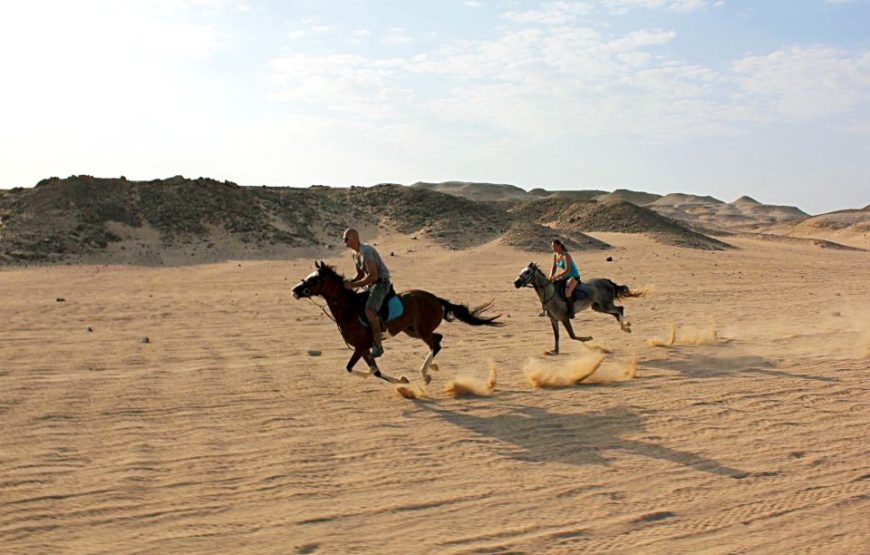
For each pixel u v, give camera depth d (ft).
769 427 32.19
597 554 20.16
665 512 23.06
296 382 40.78
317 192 260.42
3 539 20.40
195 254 170.09
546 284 49.70
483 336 59.47
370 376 42.63
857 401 36.68
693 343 54.60
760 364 46.06
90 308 78.84
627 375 42.75
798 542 21.12
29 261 152.35
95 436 29.94
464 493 24.39
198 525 21.53
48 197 193.77
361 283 37.52
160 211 197.88
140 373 42.65
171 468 26.30
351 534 21.13
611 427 32.17
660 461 27.76
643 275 128.16
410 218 228.22
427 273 133.69
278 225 205.26
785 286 107.76
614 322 67.51
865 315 71.67
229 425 31.86
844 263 172.35
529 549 20.38
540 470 26.71
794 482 25.72
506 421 33.06
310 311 76.74
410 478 25.72
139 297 92.53
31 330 61.26
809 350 51.08
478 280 119.55
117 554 19.62
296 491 24.31
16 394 36.78
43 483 24.59
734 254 191.21
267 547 20.18
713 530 21.83
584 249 184.14
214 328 63.26
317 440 29.86
